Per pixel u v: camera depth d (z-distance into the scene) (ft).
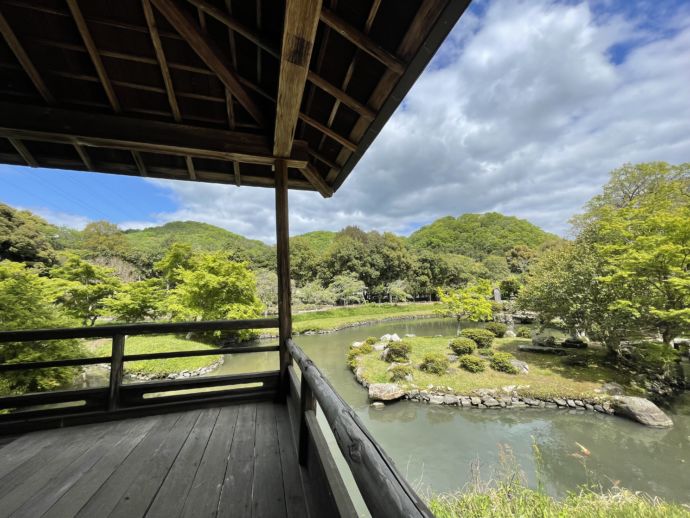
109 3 4.85
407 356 27.07
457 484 12.08
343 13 4.19
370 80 5.17
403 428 17.02
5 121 5.63
